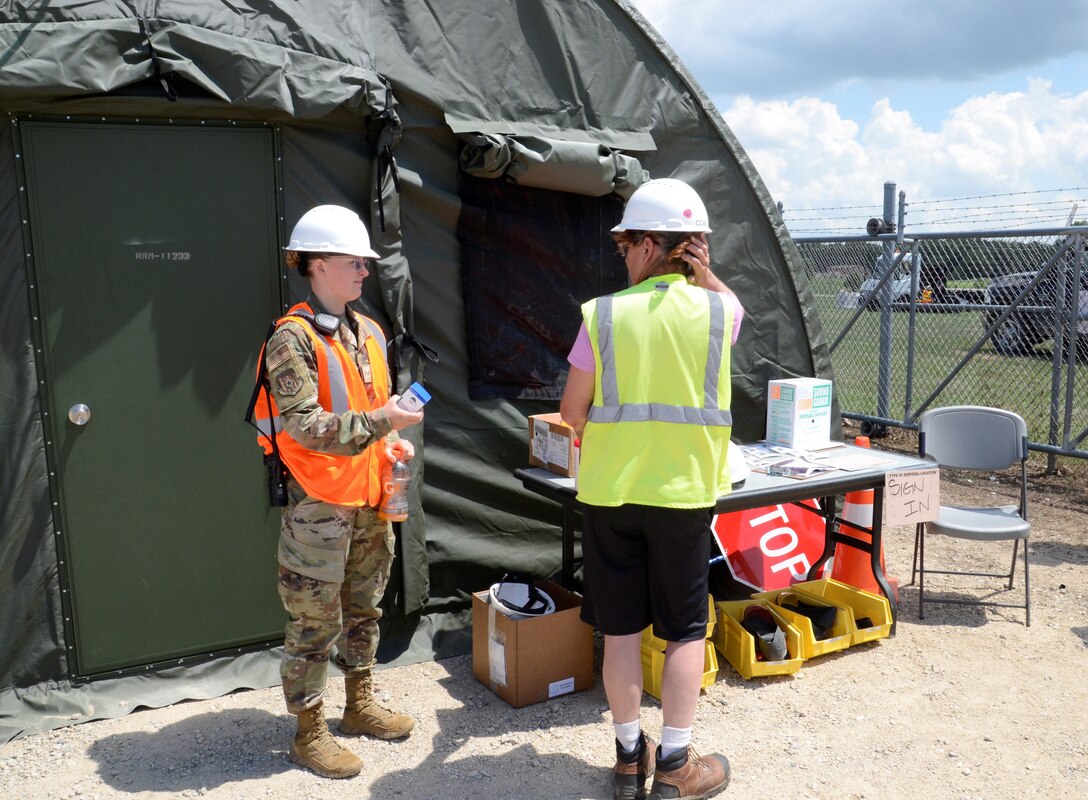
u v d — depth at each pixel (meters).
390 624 4.35
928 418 5.06
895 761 3.45
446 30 4.20
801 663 4.21
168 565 3.92
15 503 3.61
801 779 3.32
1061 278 7.59
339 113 3.98
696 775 3.10
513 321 4.55
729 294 3.27
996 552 5.97
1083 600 5.11
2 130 3.46
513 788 3.25
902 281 9.48
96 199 3.63
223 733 3.62
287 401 2.98
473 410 4.49
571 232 4.64
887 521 4.39
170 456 3.87
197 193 3.80
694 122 4.92
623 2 4.62
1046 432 9.00
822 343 5.42
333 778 3.30
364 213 4.14
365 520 3.36
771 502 4.04
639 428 2.91
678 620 3.01
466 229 4.36
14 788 3.22
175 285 3.80
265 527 4.11
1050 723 3.74
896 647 4.47
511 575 4.30
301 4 3.88
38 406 3.62
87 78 3.40
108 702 3.79
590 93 4.57
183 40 3.55
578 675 3.97
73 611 3.76
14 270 3.54
